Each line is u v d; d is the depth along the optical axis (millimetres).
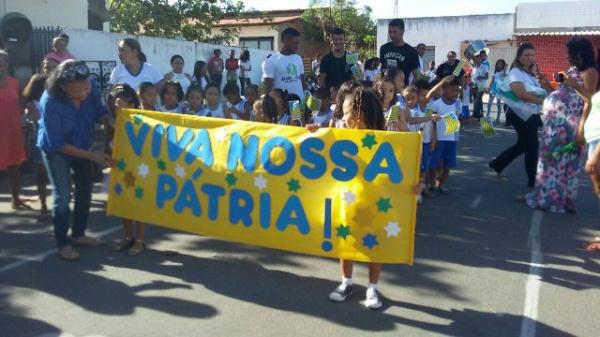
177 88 7059
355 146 4473
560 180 7090
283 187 4770
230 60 19141
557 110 6918
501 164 8898
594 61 6375
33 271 5082
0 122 6605
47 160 5211
